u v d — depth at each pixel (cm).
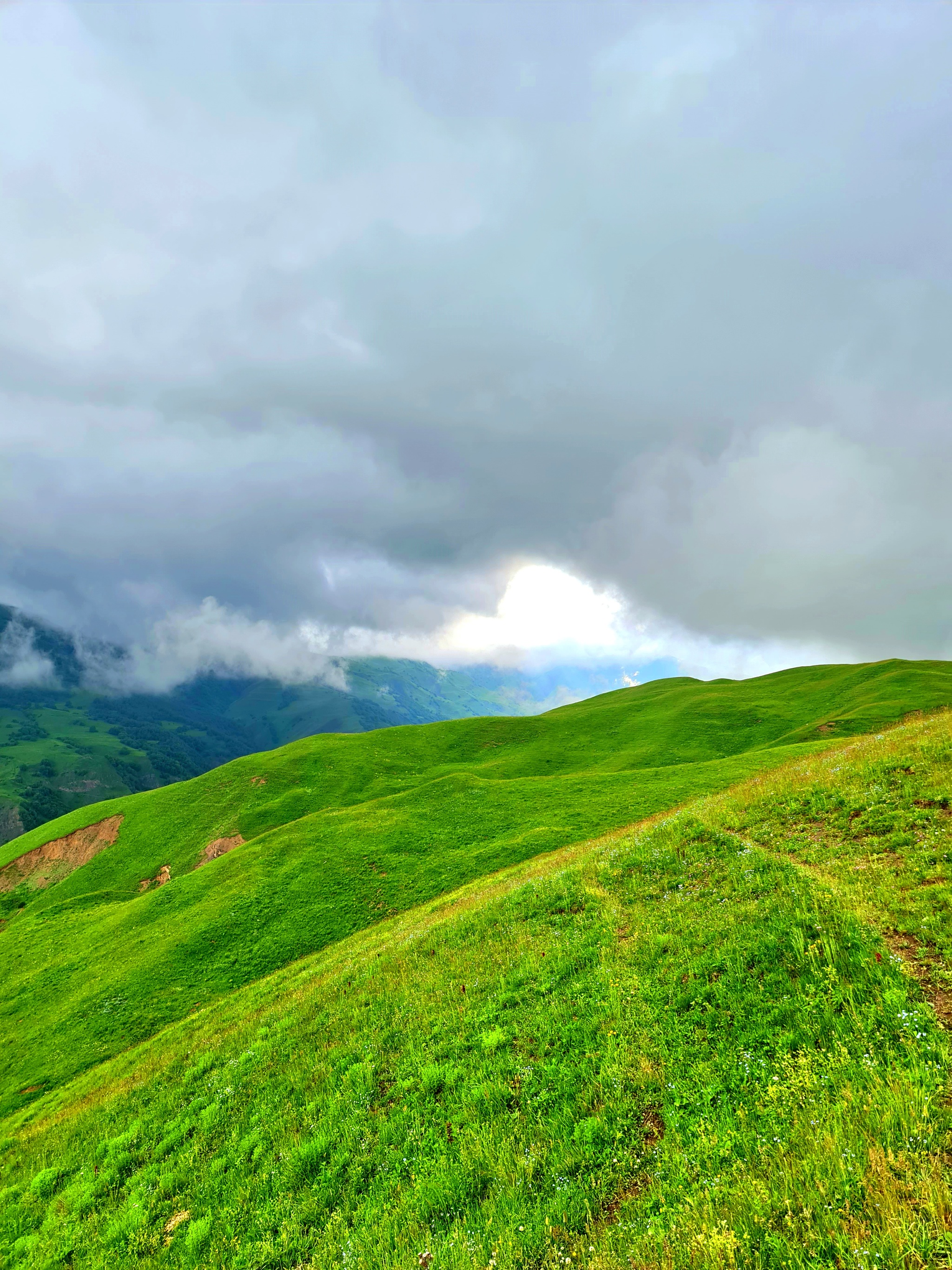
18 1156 2091
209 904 5222
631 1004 1296
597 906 1947
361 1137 1301
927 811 1761
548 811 5884
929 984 980
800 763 3266
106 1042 3634
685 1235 715
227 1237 1205
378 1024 1784
